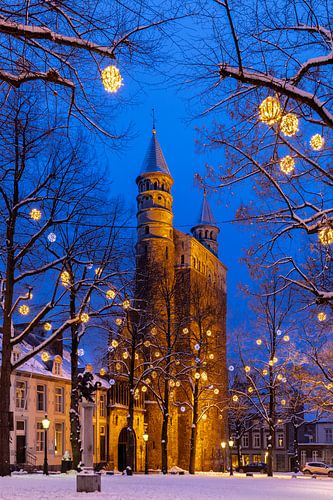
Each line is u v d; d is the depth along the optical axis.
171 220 90.75
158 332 60.16
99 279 26.97
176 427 79.50
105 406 64.19
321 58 10.81
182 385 74.62
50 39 9.08
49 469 52.50
